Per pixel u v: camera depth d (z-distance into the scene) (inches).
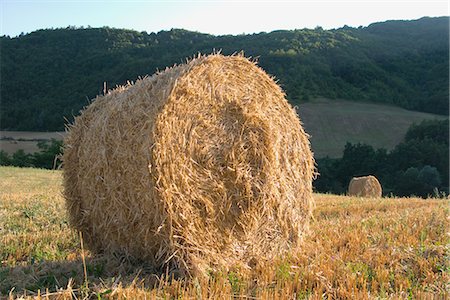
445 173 1651.1
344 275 229.5
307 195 308.5
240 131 270.4
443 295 209.2
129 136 248.7
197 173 251.9
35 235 339.6
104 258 268.2
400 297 201.9
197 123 255.0
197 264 237.1
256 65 289.1
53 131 1855.3
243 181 268.4
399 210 494.9
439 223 363.6
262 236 279.6
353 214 468.4
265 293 200.8
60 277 233.6
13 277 233.5
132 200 248.5
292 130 302.4
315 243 305.1
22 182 914.7
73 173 287.6
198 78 262.8
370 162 1656.0
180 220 242.2
